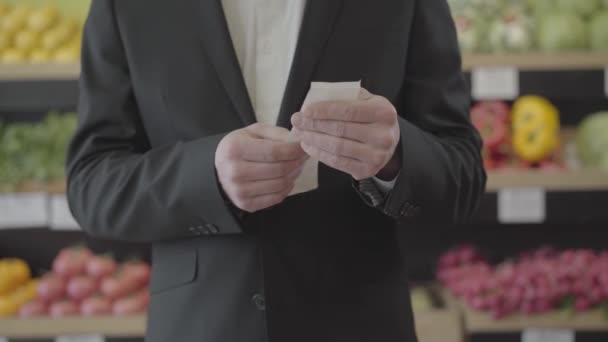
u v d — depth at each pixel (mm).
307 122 925
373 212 1138
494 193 2529
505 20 2674
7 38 2719
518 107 2727
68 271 2631
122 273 2680
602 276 2457
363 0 1144
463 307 2488
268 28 1152
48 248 2914
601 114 2701
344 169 952
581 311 2430
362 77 1129
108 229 1128
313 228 1100
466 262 2729
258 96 1144
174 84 1126
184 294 1116
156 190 1059
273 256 1084
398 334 1121
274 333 1073
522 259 2758
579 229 2865
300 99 1099
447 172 1091
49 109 2871
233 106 1113
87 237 2900
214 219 1043
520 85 2543
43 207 2555
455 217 1141
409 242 2887
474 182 1168
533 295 2408
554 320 2410
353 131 928
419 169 1051
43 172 2537
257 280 1084
